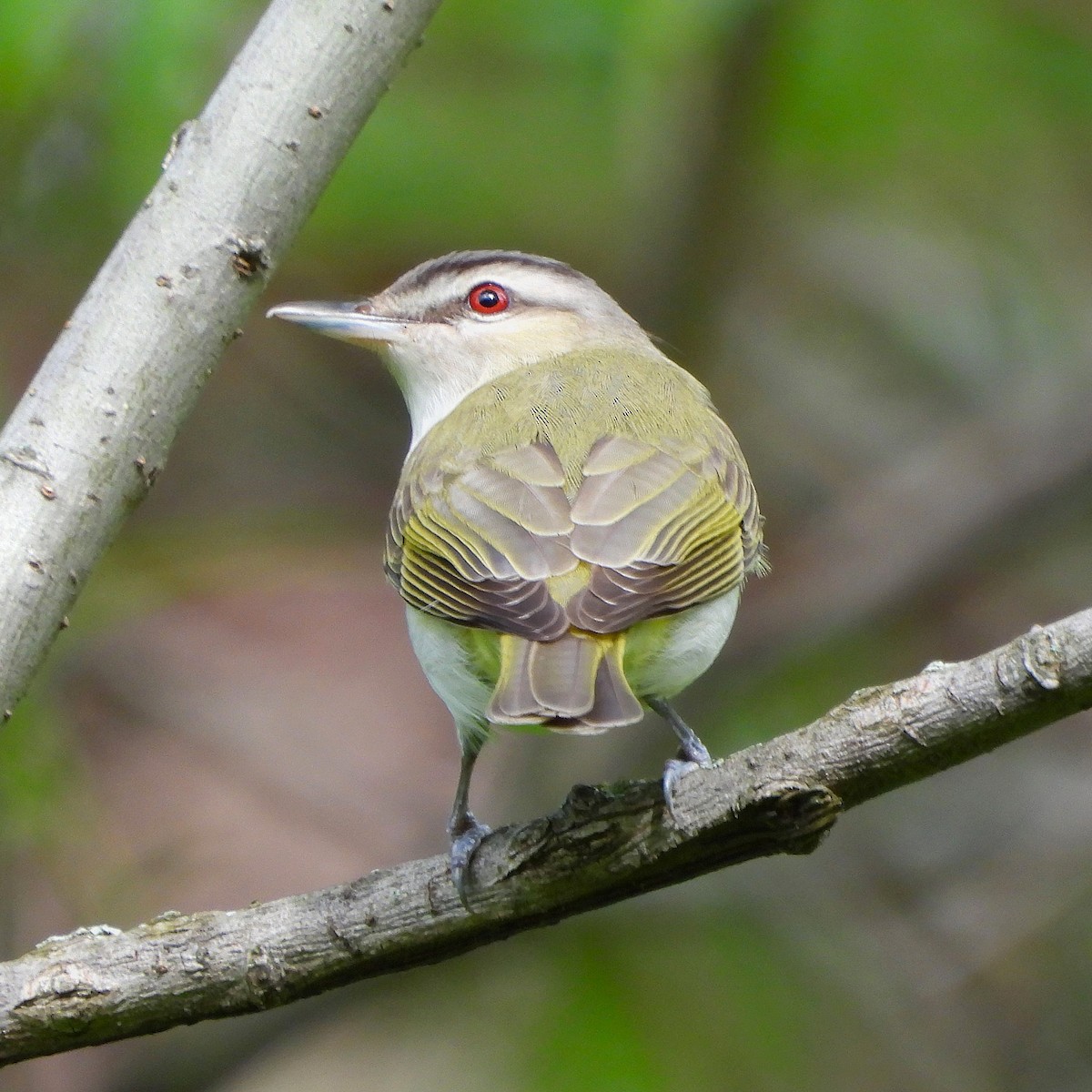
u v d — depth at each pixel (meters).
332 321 10.14
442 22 12.62
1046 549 15.02
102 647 13.83
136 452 6.13
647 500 7.46
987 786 13.91
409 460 8.78
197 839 13.05
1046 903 13.26
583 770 12.88
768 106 12.37
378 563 15.34
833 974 12.86
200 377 6.24
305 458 15.49
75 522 6.03
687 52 11.94
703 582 7.27
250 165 6.30
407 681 14.63
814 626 14.14
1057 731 14.19
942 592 14.63
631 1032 11.78
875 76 12.73
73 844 10.72
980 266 15.77
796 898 13.05
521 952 12.30
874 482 15.14
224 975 6.21
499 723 6.22
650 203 13.05
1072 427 14.59
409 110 12.98
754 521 8.58
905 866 13.58
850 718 5.62
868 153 13.30
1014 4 13.02
